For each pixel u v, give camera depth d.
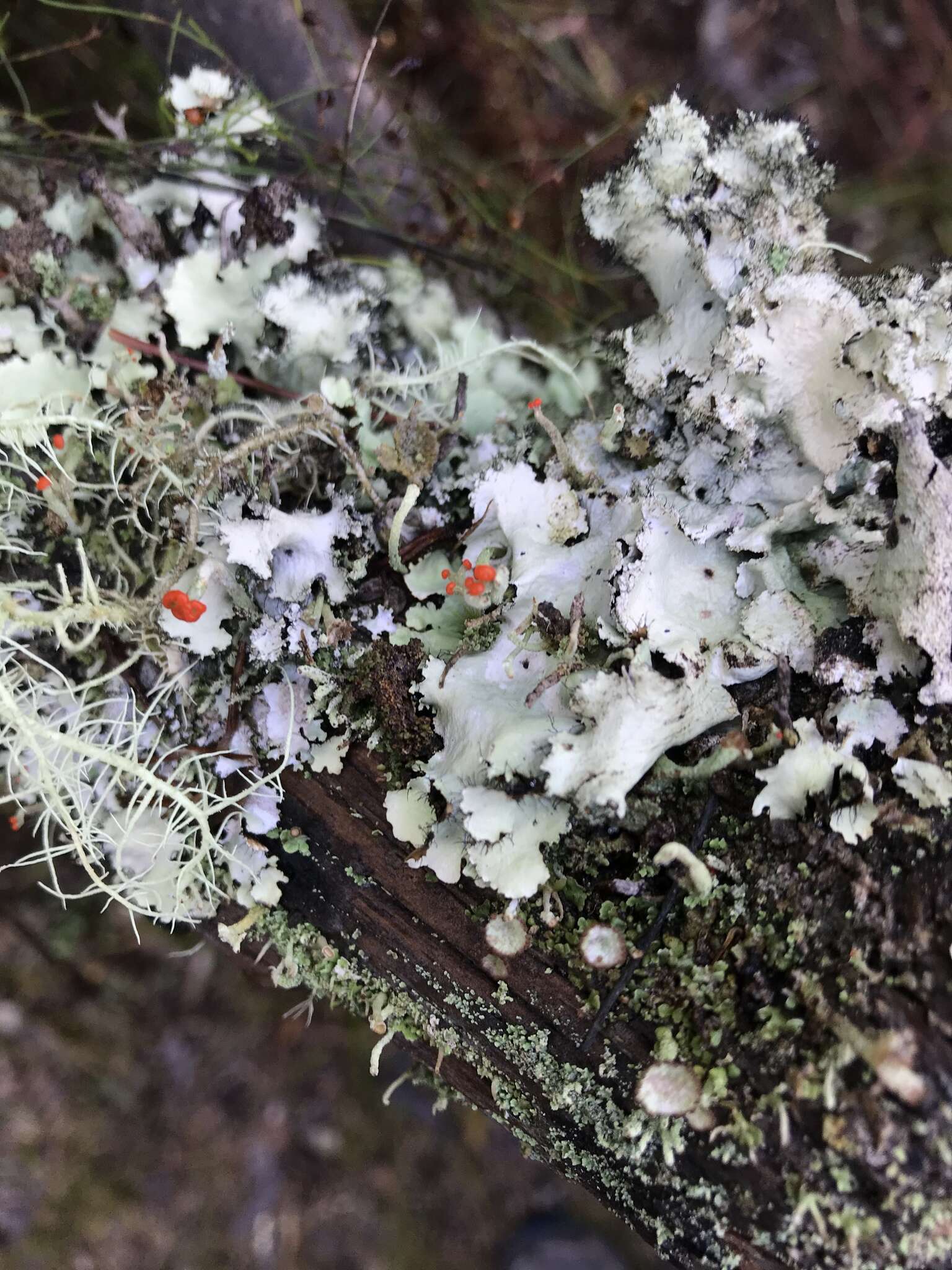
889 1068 0.09
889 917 0.10
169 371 0.12
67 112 0.15
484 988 0.11
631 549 0.11
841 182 0.19
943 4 0.20
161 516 0.12
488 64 0.19
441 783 0.11
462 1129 0.20
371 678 0.11
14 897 0.19
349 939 0.12
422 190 0.17
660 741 0.10
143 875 0.12
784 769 0.10
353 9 0.17
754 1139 0.10
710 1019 0.10
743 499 0.11
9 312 0.13
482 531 0.12
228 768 0.12
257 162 0.15
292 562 0.12
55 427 0.13
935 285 0.10
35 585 0.11
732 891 0.10
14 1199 0.18
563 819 0.10
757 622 0.11
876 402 0.10
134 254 0.13
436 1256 0.19
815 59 0.20
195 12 0.15
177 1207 0.19
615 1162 0.10
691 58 0.20
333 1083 0.20
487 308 0.16
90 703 0.12
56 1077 0.19
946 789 0.10
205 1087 0.20
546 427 0.12
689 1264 0.10
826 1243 0.09
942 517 0.10
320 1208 0.19
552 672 0.11
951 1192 0.09
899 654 0.10
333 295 0.13
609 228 0.12
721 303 0.11
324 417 0.11
